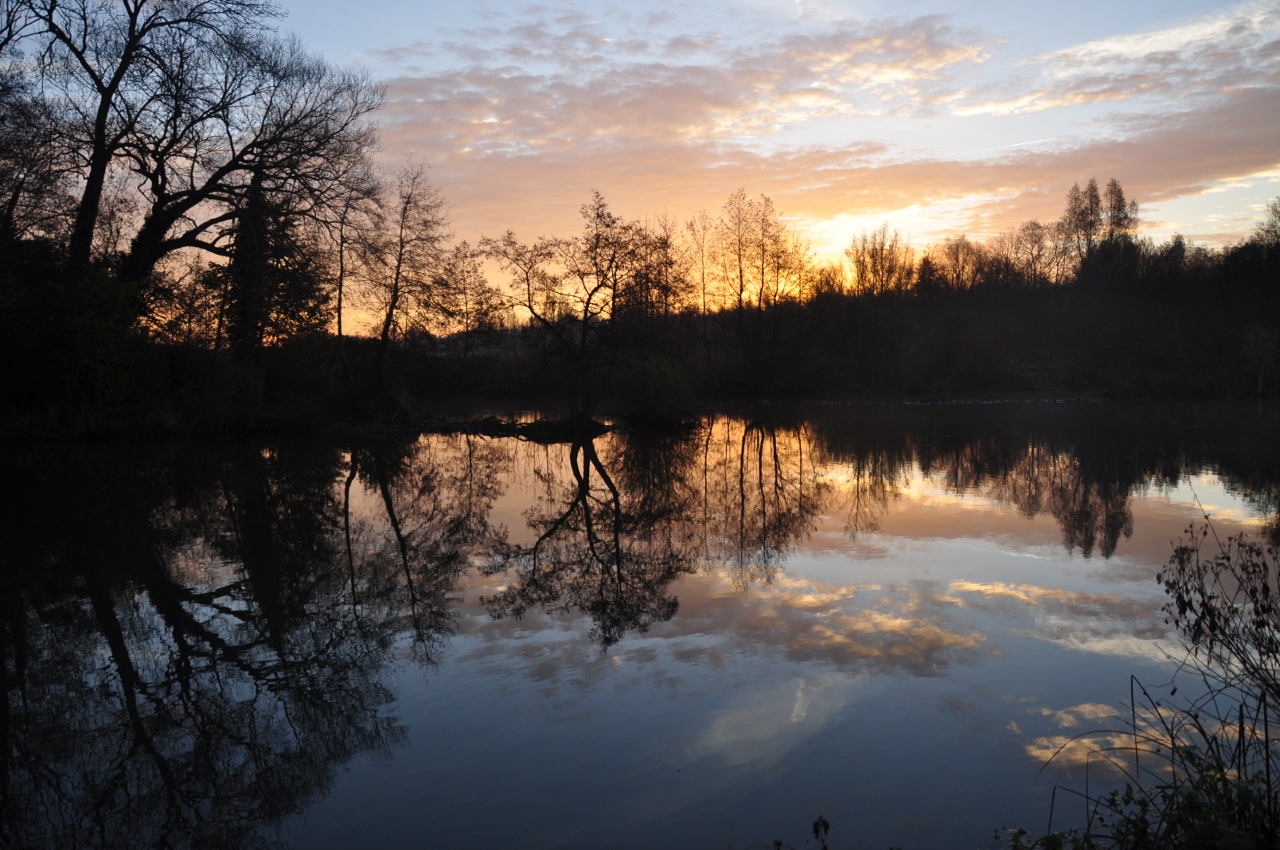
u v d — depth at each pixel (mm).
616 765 5180
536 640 7641
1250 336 44281
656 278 31172
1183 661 6645
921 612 8242
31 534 12797
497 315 37688
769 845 4266
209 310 28641
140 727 5988
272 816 4719
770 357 53281
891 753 5234
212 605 8984
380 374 34281
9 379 25516
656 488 18047
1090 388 51531
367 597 9258
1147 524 12688
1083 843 3846
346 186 28453
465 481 19625
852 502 15523
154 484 18328
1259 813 3674
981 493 16172
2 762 5516
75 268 26312
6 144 22547
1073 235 69125
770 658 6992
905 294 62500
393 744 5566
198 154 26797
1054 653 6961
